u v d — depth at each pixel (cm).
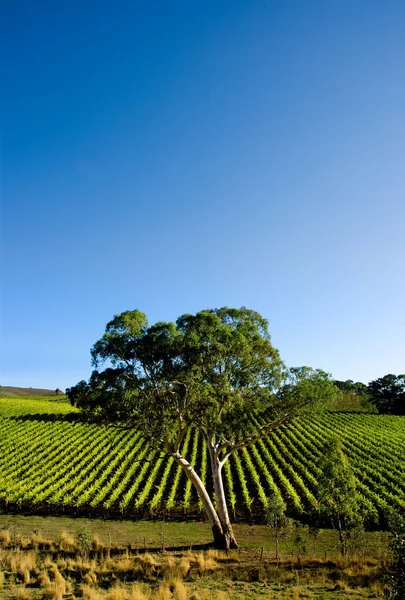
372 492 3372
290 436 5369
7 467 4219
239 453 4728
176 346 2159
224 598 1537
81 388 2284
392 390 9469
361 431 5669
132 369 2278
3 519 3106
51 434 5356
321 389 2438
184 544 2511
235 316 2502
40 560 2009
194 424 2547
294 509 3291
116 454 4606
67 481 3872
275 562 2045
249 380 2328
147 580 1806
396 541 1077
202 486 2409
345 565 1939
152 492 3688
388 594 1070
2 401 8162
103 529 2895
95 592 1590
